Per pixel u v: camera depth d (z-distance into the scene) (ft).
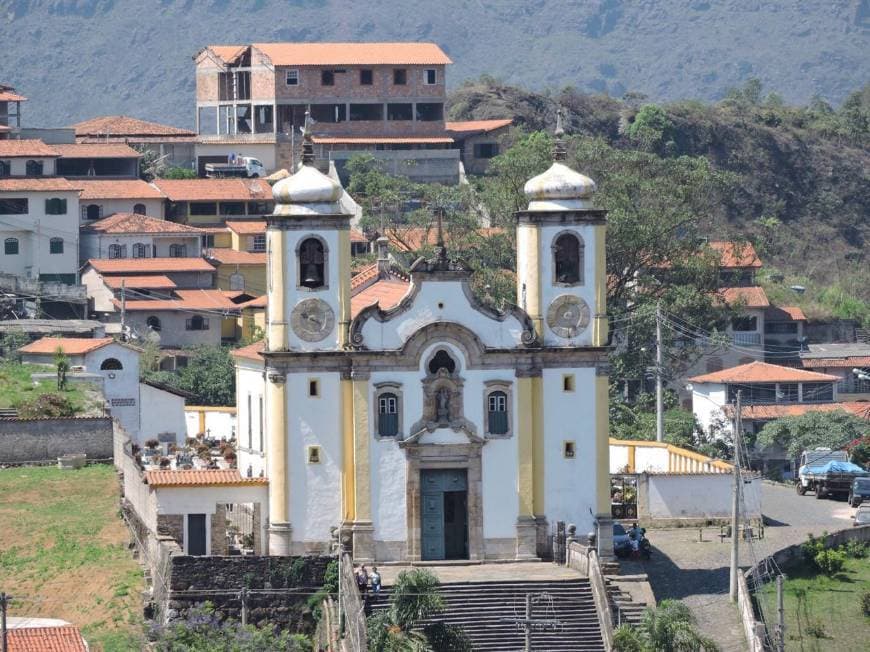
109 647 622.95
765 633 636.07
